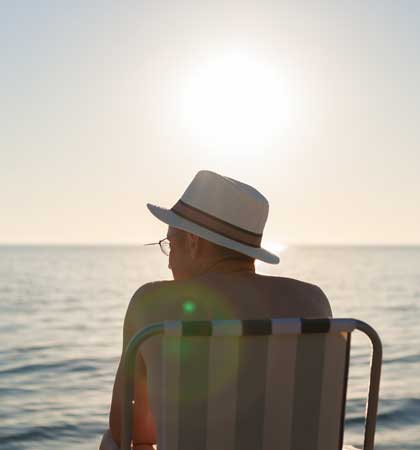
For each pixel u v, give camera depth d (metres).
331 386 2.07
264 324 1.97
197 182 2.24
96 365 10.42
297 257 124.12
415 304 24.12
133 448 2.20
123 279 44.94
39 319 18.84
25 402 7.61
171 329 1.92
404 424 6.53
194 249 2.23
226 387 1.99
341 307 22.95
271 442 2.04
